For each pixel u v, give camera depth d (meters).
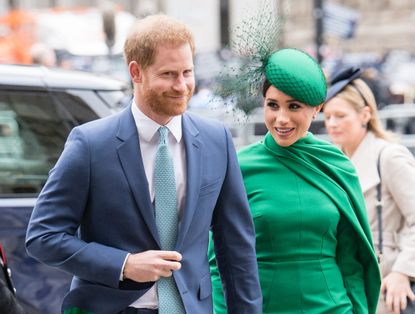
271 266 6.04
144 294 5.24
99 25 29.66
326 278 6.08
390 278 7.28
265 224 6.02
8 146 8.52
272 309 6.03
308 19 62.41
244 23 6.16
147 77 5.11
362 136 7.81
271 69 5.98
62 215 5.16
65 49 28.25
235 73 6.19
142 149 5.30
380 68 35.09
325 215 6.05
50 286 8.04
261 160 6.20
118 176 5.18
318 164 6.21
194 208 5.28
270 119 6.07
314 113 6.14
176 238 5.27
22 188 8.38
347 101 7.74
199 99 18.34
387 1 60.97
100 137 5.22
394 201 7.59
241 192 5.58
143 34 5.09
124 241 5.19
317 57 25.16
